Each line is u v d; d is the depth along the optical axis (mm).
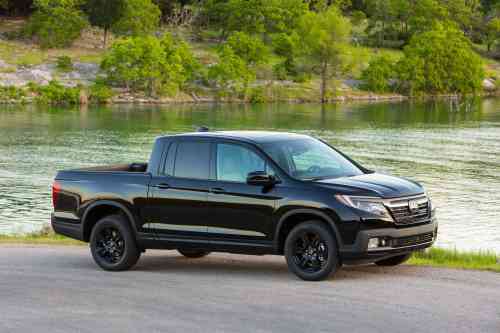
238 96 115750
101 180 12258
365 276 10867
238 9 140125
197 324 8594
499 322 8312
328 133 72812
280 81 125000
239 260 13172
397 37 166125
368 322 8414
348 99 122875
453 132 75000
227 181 11133
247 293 10023
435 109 107188
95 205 12227
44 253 14602
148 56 110500
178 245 11555
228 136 11422
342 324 8375
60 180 12695
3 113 88438
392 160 53750
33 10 145375
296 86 123375
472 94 142625
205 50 134250
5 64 112062
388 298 9453
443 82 139625
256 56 123562
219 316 8898
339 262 10453
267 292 10031
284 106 107688
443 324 8258
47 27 124000
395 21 167625
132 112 92812
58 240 17172
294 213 10523
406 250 10438
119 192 12008
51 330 8555
